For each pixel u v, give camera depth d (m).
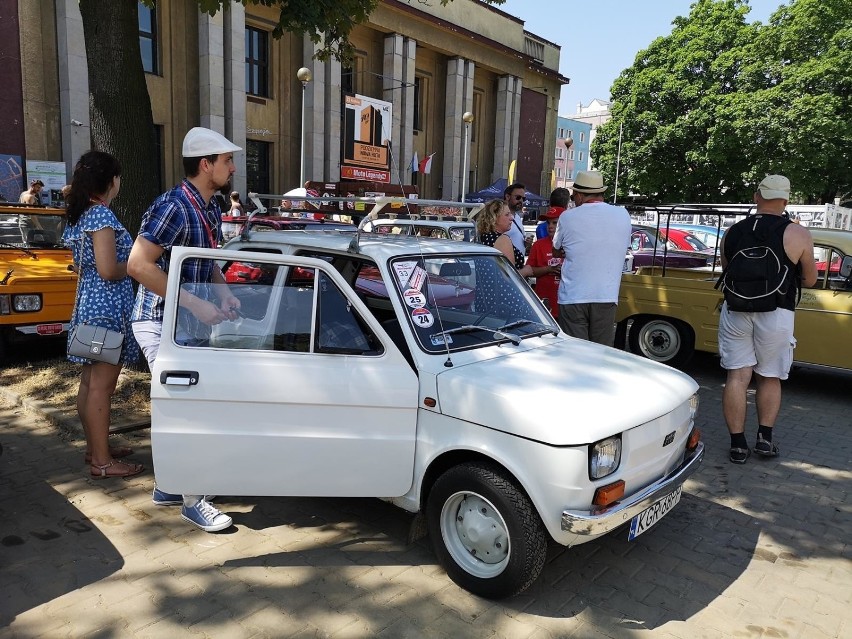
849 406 6.49
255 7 19.83
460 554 3.10
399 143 24.73
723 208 6.90
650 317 7.61
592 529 2.68
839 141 24.97
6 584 3.07
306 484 3.13
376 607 2.97
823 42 25.89
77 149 15.68
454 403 2.96
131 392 5.53
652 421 3.04
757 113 25.55
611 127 31.64
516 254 6.80
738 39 28.05
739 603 3.11
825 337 6.40
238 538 3.56
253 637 2.75
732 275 4.71
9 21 14.80
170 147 18.16
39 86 15.43
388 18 23.50
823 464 4.92
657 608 3.04
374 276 3.78
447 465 3.18
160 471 3.04
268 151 21.12
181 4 17.95
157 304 3.68
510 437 2.79
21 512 3.76
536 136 33.12
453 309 3.60
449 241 4.04
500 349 3.45
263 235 4.14
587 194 5.07
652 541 3.68
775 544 3.70
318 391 3.04
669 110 29.33
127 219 5.80
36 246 7.37
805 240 4.56
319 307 3.13
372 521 3.79
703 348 7.23
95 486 4.10
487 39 27.36
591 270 4.99
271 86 20.80
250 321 3.12
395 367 3.09
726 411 4.92
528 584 2.91
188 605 2.95
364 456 3.11
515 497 2.81
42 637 2.71
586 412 2.81
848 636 2.89
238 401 3.02
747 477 4.64
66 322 6.54
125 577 3.15
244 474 3.09
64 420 4.96
